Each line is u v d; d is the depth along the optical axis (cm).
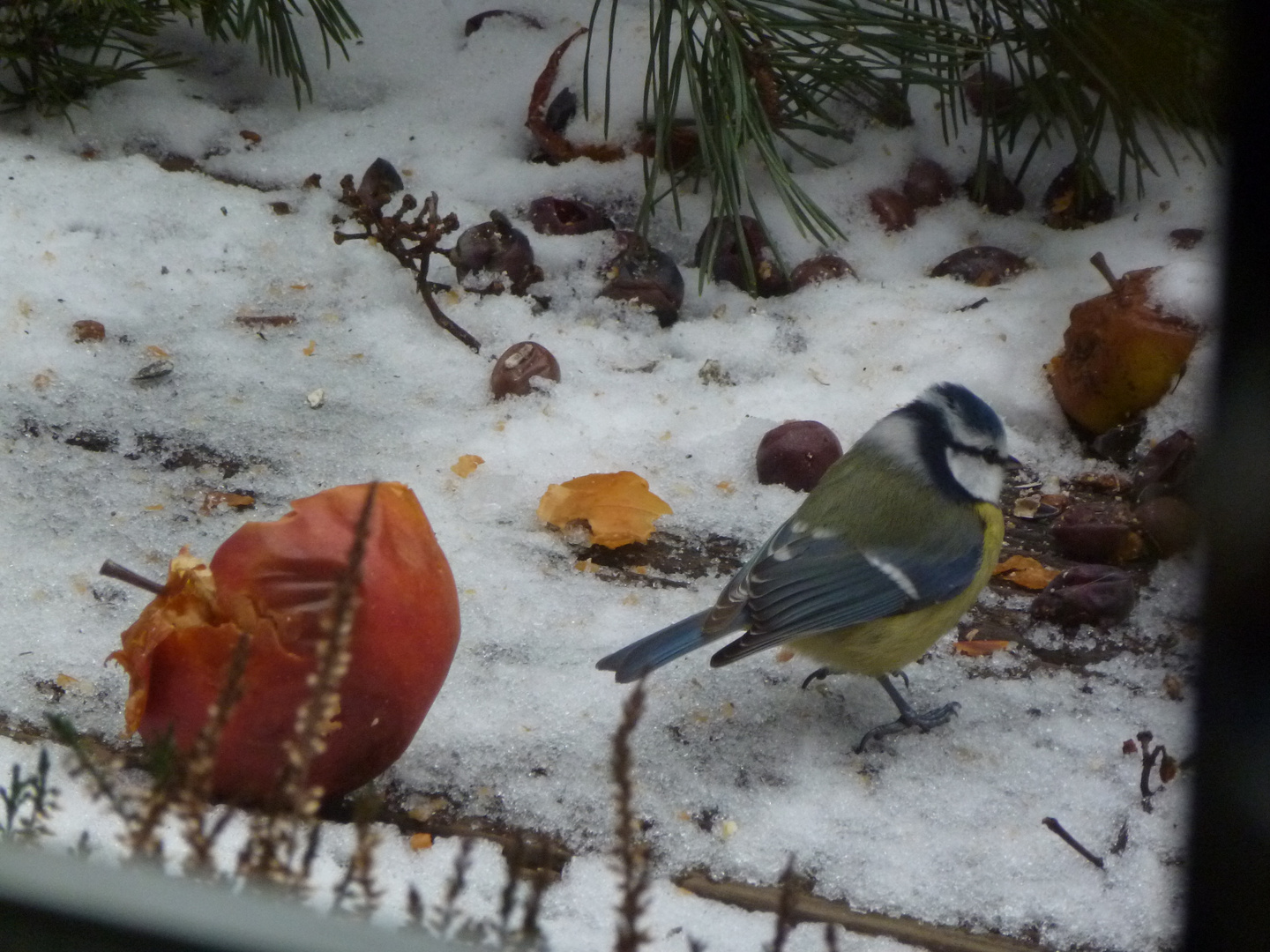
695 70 809
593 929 468
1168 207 862
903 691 604
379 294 804
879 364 780
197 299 780
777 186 786
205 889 274
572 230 833
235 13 930
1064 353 750
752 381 771
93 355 733
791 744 568
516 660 590
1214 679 395
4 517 632
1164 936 483
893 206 862
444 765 534
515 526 673
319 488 675
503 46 937
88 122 862
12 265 765
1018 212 881
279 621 445
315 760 466
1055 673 616
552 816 518
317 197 854
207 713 446
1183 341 698
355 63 930
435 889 473
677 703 585
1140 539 676
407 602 461
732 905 491
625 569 655
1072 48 841
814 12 807
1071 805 541
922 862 511
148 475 670
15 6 827
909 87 913
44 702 538
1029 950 480
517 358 739
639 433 731
